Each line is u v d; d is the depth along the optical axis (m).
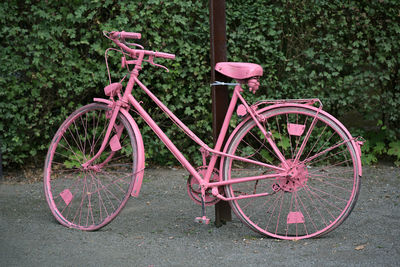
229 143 3.21
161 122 5.14
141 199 4.21
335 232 3.30
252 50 5.11
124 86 4.95
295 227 3.44
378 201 4.05
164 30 4.90
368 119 5.31
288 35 5.12
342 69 5.26
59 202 4.09
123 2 4.78
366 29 5.11
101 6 4.83
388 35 5.13
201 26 4.93
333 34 5.14
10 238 3.14
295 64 5.12
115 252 2.92
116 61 4.86
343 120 5.43
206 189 3.23
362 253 2.87
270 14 5.01
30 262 2.75
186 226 3.47
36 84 4.81
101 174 4.94
